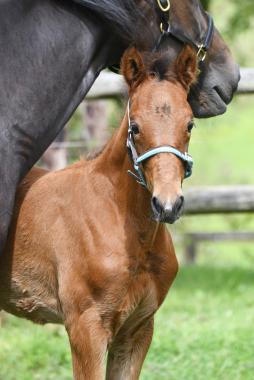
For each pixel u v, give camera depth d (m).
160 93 5.89
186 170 5.95
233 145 26.39
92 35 6.79
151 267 6.24
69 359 8.67
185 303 11.29
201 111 7.16
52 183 6.52
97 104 12.16
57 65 6.62
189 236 16.56
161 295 6.37
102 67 7.05
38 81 6.54
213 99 7.16
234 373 8.00
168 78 6.00
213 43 7.12
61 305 6.29
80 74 6.79
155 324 9.98
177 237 16.56
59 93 6.66
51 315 6.55
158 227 6.19
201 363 8.29
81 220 6.24
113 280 6.09
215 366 8.18
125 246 6.13
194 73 6.05
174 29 6.82
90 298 6.13
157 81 5.98
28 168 6.61
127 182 6.20
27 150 6.54
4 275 6.63
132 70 6.09
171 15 6.84
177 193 5.61
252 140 26.59
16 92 6.45
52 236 6.33
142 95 5.94
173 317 10.48
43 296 6.50
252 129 27.77
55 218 6.36
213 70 7.13
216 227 20.33
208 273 14.00
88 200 6.30
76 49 6.70
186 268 14.77
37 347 8.99
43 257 6.41
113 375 6.48
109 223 6.18
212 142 24.12
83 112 12.23
